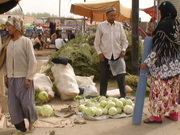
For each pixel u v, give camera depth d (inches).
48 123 189.0
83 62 346.0
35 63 157.2
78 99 249.0
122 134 171.0
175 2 386.6
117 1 565.6
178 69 179.9
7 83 164.7
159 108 183.5
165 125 186.7
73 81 253.8
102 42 242.4
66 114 206.8
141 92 185.8
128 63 364.5
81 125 186.9
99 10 575.2
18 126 167.3
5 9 194.4
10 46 157.6
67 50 353.4
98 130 177.8
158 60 176.1
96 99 241.6
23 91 157.8
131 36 372.2
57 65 265.3
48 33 1181.7
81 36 396.2
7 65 159.0
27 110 161.2
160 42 172.2
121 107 208.5
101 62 247.8
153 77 182.1
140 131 176.1
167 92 180.9
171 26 171.8
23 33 160.7
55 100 249.9
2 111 213.3
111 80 347.6
